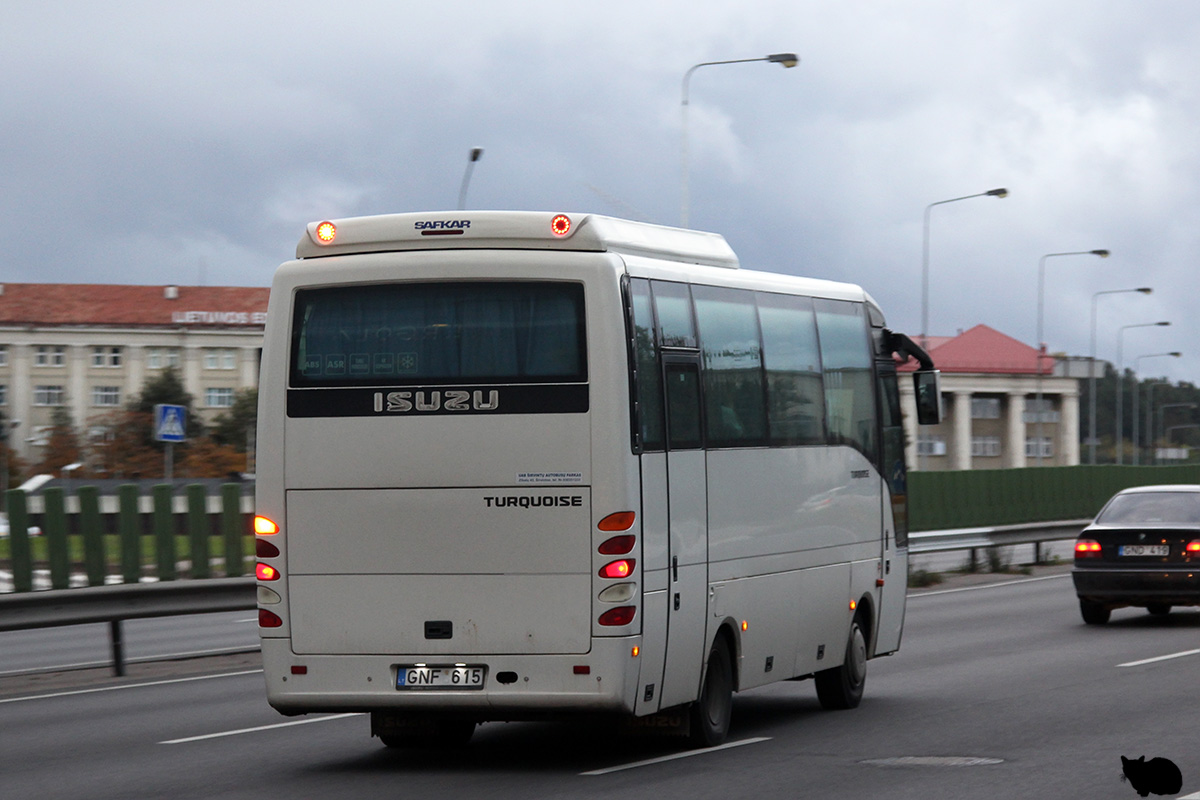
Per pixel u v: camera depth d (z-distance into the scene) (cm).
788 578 1274
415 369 1043
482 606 1027
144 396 13638
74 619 1677
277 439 1061
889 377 1536
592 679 1013
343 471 1048
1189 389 19738
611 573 1012
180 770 1061
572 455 1020
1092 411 8844
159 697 1528
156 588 1762
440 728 1140
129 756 1130
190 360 14800
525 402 1027
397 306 1050
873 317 1508
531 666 1022
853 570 1412
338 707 1047
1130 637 2002
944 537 3178
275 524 1059
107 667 1852
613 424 1016
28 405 14600
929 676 1609
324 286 1062
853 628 1411
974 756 1068
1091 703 1355
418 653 1035
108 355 14738
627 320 1038
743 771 1024
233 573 1992
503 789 963
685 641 1096
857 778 984
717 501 1152
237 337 14862
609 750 1147
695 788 956
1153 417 19588
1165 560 2095
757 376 1238
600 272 1030
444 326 1042
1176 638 1980
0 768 1077
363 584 1044
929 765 1032
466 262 1041
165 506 1927
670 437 1085
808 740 1179
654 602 1047
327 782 1002
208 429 13712
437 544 1034
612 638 1012
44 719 1364
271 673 1059
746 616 1198
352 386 1051
